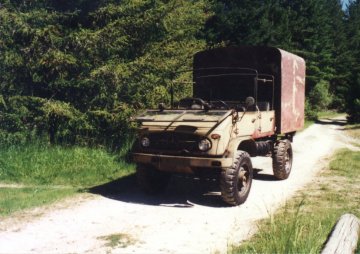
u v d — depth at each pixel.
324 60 51.84
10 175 10.11
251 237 6.29
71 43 13.30
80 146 12.62
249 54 10.62
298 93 11.88
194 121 7.92
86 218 7.18
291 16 46.34
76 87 13.38
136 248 5.84
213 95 11.09
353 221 6.19
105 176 10.41
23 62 13.27
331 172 11.97
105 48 13.22
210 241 6.16
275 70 10.34
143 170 8.76
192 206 8.10
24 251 5.68
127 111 12.41
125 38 13.30
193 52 15.91
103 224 6.88
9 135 12.36
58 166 10.69
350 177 11.20
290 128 11.20
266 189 9.70
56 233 6.41
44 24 13.96
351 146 20.36
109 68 12.59
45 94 13.90
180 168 7.91
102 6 15.27
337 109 59.62
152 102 12.84
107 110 12.88
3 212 7.29
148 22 13.52
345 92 38.97
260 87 10.60
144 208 7.89
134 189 9.40
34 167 10.48
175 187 9.84
